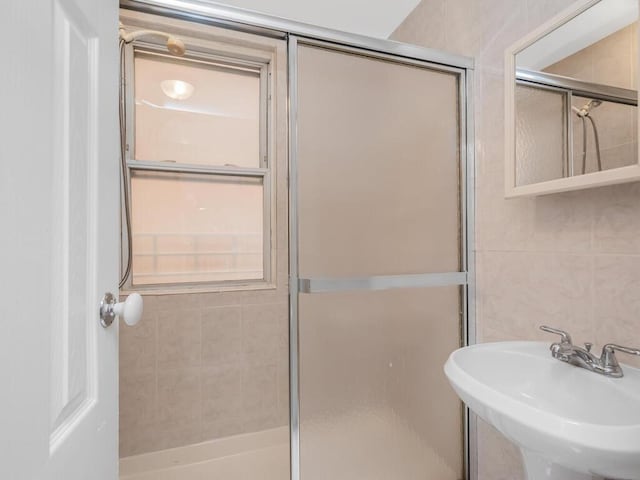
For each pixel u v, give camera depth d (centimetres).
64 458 45
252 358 188
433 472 138
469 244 142
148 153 176
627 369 85
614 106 88
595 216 97
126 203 146
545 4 110
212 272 188
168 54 175
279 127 190
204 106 185
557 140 102
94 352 55
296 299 120
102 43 59
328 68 125
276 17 118
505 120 118
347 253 126
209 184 186
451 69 141
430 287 138
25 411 37
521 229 121
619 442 55
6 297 34
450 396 141
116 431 63
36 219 40
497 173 131
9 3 35
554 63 103
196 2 111
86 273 53
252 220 195
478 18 140
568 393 87
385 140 132
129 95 169
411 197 136
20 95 37
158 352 172
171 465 172
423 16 177
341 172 126
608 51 89
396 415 133
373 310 130
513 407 67
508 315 126
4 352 34
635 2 84
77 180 50
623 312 90
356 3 180
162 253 178
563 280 106
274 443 189
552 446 61
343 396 125
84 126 53
